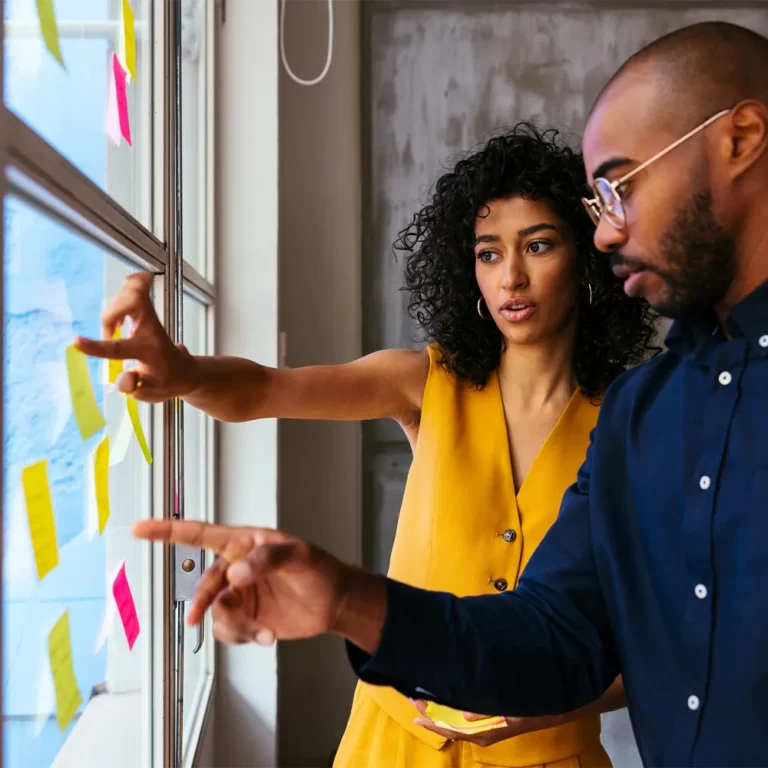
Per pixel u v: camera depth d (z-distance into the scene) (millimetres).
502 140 1156
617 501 767
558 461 1100
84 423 671
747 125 634
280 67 2139
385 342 2148
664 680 691
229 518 1806
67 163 604
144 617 1073
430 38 2131
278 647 2164
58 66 738
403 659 642
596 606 766
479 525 1079
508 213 1113
